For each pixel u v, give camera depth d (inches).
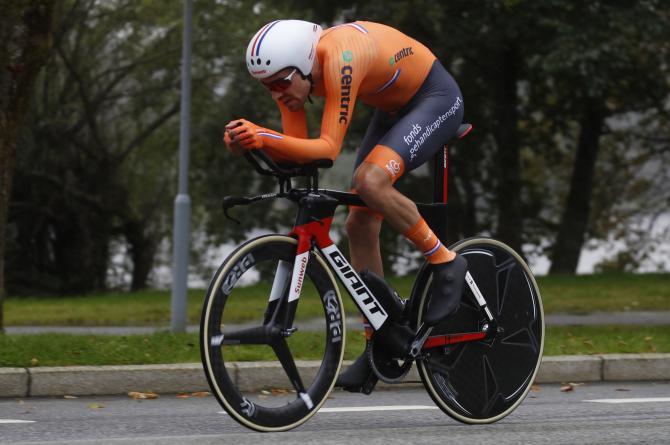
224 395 515.2
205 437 517.3
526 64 2667.3
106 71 3176.7
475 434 540.1
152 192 3599.9
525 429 565.0
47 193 3186.5
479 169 3203.7
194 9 3026.6
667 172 3469.5
